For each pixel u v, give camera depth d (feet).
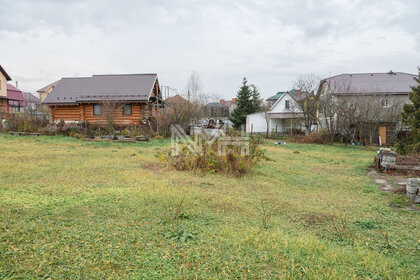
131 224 13.25
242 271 9.85
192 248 11.27
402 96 88.94
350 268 10.52
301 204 19.42
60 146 46.19
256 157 33.12
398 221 16.78
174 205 16.47
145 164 31.12
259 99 164.86
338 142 83.92
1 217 12.87
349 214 17.72
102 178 22.85
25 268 9.05
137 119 76.84
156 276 9.18
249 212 16.66
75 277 8.83
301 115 103.30
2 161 27.81
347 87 89.15
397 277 10.18
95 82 82.17
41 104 83.76
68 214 14.01
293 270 10.04
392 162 34.35
